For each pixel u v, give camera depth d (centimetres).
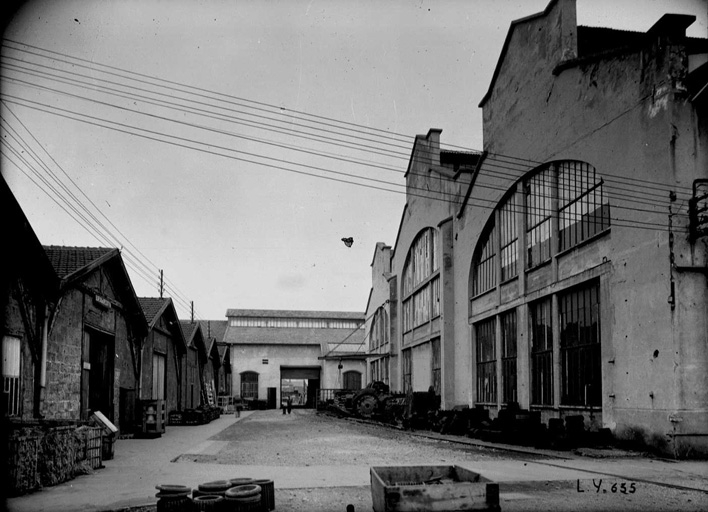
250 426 2842
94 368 2014
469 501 585
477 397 2608
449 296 2922
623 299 1500
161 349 2922
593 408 1638
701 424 1298
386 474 729
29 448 897
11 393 1316
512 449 1536
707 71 1360
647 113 1452
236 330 6341
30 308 1395
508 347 2298
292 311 6781
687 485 943
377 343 4841
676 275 1337
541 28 2019
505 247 2345
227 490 704
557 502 813
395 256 4234
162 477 1052
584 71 1745
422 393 2695
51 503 811
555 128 1903
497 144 2389
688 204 1350
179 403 3372
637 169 1479
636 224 1467
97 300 1875
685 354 1316
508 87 2286
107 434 1354
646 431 1380
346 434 2222
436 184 3216
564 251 1828
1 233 1241
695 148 1370
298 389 8925
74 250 1914
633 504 802
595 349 1656
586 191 1747
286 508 778
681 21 1403
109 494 880
